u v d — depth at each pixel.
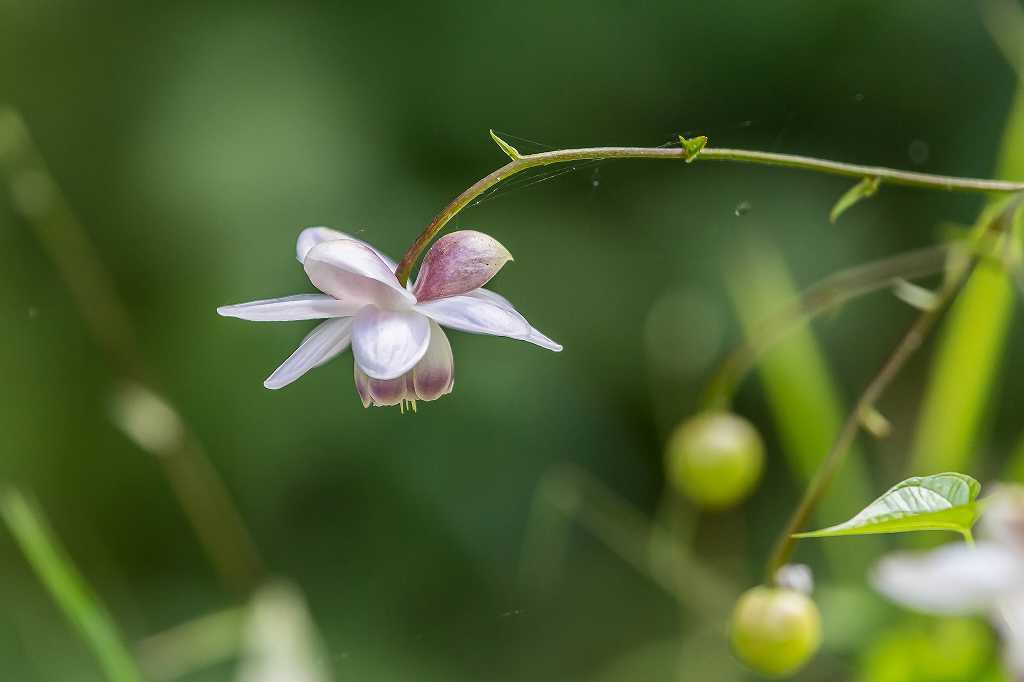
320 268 0.34
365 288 0.34
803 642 0.37
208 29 0.68
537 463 0.66
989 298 0.43
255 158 0.64
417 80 0.68
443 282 0.35
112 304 0.51
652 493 0.68
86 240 0.68
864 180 0.36
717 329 0.66
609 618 0.67
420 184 0.67
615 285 0.68
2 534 0.68
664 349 0.64
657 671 0.64
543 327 0.67
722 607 0.48
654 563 0.49
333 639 0.65
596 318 0.68
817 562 0.65
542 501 0.64
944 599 0.38
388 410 0.66
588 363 0.67
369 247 0.34
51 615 0.66
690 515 0.53
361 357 0.34
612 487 0.67
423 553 0.66
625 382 0.68
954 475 0.33
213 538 0.49
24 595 0.67
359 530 0.67
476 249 0.35
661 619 0.67
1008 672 0.37
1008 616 0.37
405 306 0.34
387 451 0.66
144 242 0.67
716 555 0.62
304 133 0.65
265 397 0.65
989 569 0.37
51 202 0.52
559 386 0.66
